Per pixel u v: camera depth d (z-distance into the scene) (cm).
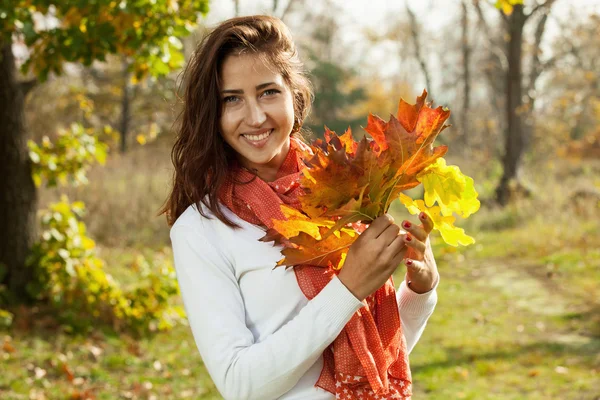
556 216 1111
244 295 153
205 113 155
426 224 137
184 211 161
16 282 596
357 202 132
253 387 140
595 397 468
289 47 160
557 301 730
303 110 175
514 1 461
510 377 514
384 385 149
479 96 4197
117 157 1271
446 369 535
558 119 2778
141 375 502
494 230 1210
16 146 600
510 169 1551
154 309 602
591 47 2423
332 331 138
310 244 141
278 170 166
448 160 2280
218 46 153
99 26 434
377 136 136
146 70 480
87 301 596
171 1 448
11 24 441
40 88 1457
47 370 482
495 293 787
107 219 1027
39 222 629
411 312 169
